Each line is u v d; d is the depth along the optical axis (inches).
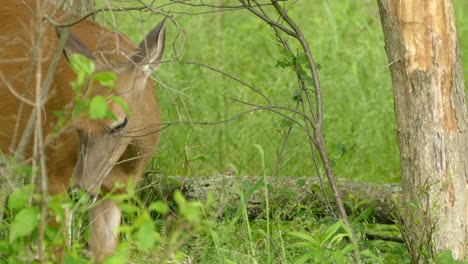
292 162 551.5
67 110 373.1
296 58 446.6
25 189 325.1
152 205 320.5
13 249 339.3
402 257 428.1
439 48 413.7
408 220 418.3
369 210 453.7
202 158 502.9
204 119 565.3
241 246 411.8
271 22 442.6
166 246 403.9
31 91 421.4
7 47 428.5
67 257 342.0
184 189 493.4
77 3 390.0
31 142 423.8
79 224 381.4
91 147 391.9
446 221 416.5
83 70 316.2
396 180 559.5
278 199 477.7
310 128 569.0
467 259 416.5
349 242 429.7
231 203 471.2
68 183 427.8
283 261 391.9
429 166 417.7
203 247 416.5
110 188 424.5
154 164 497.7
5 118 427.8
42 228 318.0
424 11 412.8
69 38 402.3
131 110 403.5
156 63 406.0
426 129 417.1
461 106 419.2
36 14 385.7
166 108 540.4
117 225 431.5
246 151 559.5
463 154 418.9
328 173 422.0
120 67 406.6
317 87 435.2
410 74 417.7
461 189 417.7
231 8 434.9
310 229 441.1
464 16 795.4
